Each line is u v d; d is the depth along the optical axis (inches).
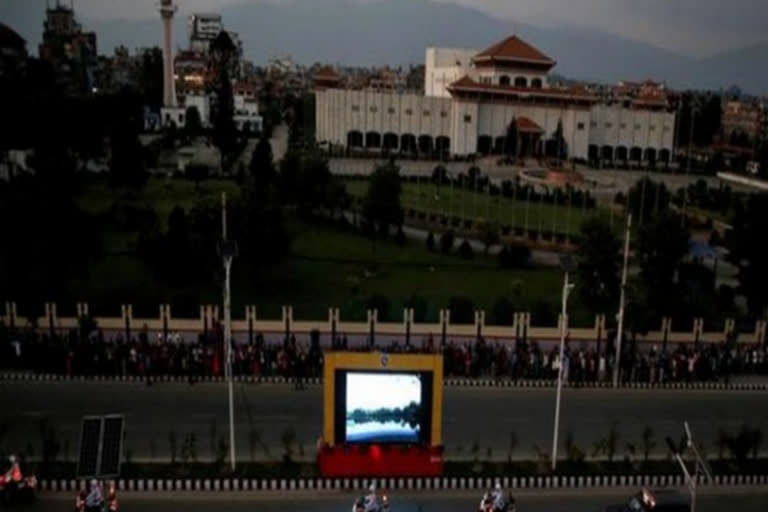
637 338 1787.6
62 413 1304.1
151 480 1056.8
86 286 2070.6
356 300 2057.1
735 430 1347.2
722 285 2228.1
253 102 6077.8
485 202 3708.2
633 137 5570.9
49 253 1825.8
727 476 1140.5
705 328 1889.8
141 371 1488.7
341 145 5334.6
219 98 5187.0
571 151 5442.9
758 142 5989.2
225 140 3914.9
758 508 1062.4
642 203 2987.2
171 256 2006.6
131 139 3196.4
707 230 3262.8
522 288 2235.5
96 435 1042.1
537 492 1096.2
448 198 3742.6
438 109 5374.0
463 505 1050.7
